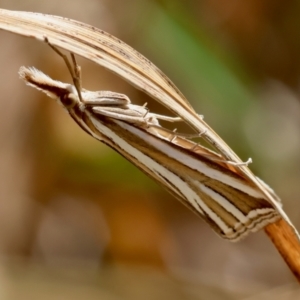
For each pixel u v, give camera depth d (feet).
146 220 0.44
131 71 0.24
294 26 0.42
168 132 0.26
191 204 0.27
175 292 0.40
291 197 0.40
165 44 0.38
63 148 0.40
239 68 0.40
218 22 0.40
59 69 0.40
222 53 0.39
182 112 0.24
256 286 0.44
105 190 0.42
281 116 0.42
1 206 0.42
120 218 0.44
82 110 0.26
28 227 0.43
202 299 0.40
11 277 0.38
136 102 0.42
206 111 0.38
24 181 0.41
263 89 0.42
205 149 0.26
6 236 0.42
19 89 0.40
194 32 0.39
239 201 0.26
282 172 0.40
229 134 0.38
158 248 0.44
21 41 0.40
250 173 0.25
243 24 0.41
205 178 0.26
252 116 0.39
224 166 0.26
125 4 0.40
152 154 0.26
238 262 0.46
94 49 0.24
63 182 0.42
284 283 0.44
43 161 0.41
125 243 0.44
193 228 0.46
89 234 0.45
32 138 0.40
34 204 0.43
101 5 0.41
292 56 0.43
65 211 0.44
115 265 0.43
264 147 0.40
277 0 0.41
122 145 0.26
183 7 0.39
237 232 0.26
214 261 0.45
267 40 0.42
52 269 0.41
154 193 0.43
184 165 0.26
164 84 0.24
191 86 0.38
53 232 0.44
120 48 0.24
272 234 0.26
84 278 0.40
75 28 0.24
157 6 0.39
